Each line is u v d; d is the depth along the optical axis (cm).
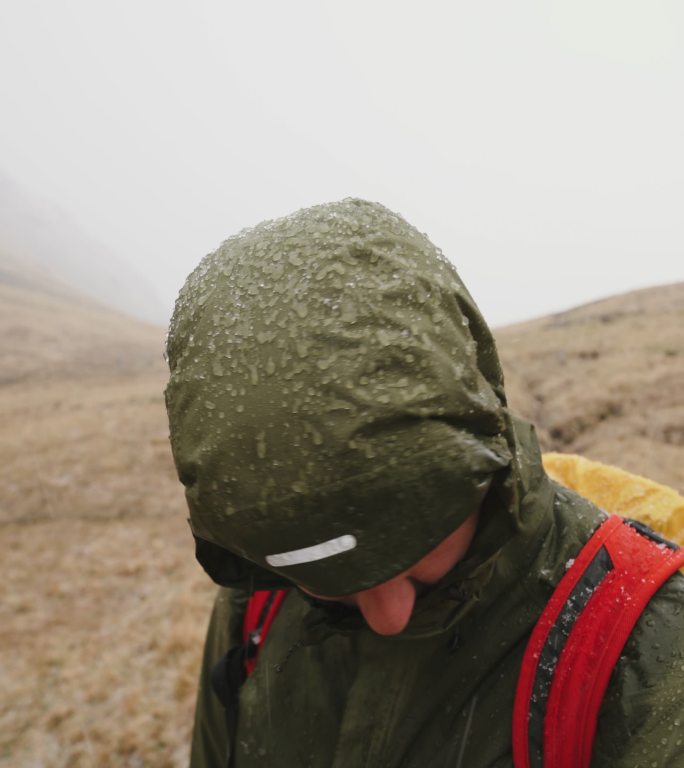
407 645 111
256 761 126
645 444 1205
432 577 95
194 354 88
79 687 644
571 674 94
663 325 2375
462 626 107
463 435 83
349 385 80
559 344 2427
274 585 114
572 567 100
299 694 124
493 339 97
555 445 1373
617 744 90
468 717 104
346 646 121
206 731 156
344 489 79
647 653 92
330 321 82
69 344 4472
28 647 739
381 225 93
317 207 99
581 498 114
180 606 804
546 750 95
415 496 81
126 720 580
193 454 85
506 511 94
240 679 138
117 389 2997
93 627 781
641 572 97
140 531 1145
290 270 87
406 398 80
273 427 80
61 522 1222
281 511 80
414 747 108
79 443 1767
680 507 129
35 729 586
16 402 2761
